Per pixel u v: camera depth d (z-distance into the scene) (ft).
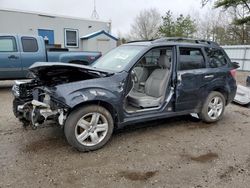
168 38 14.33
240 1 49.26
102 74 11.94
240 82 38.06
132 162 10.66
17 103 13.05
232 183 9.21
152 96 14.43
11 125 14.83
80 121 11.17
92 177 9.46
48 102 11.37
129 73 12.44
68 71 12.07
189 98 14.55
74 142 11.12
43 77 12.26
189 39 15.05
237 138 13.65
